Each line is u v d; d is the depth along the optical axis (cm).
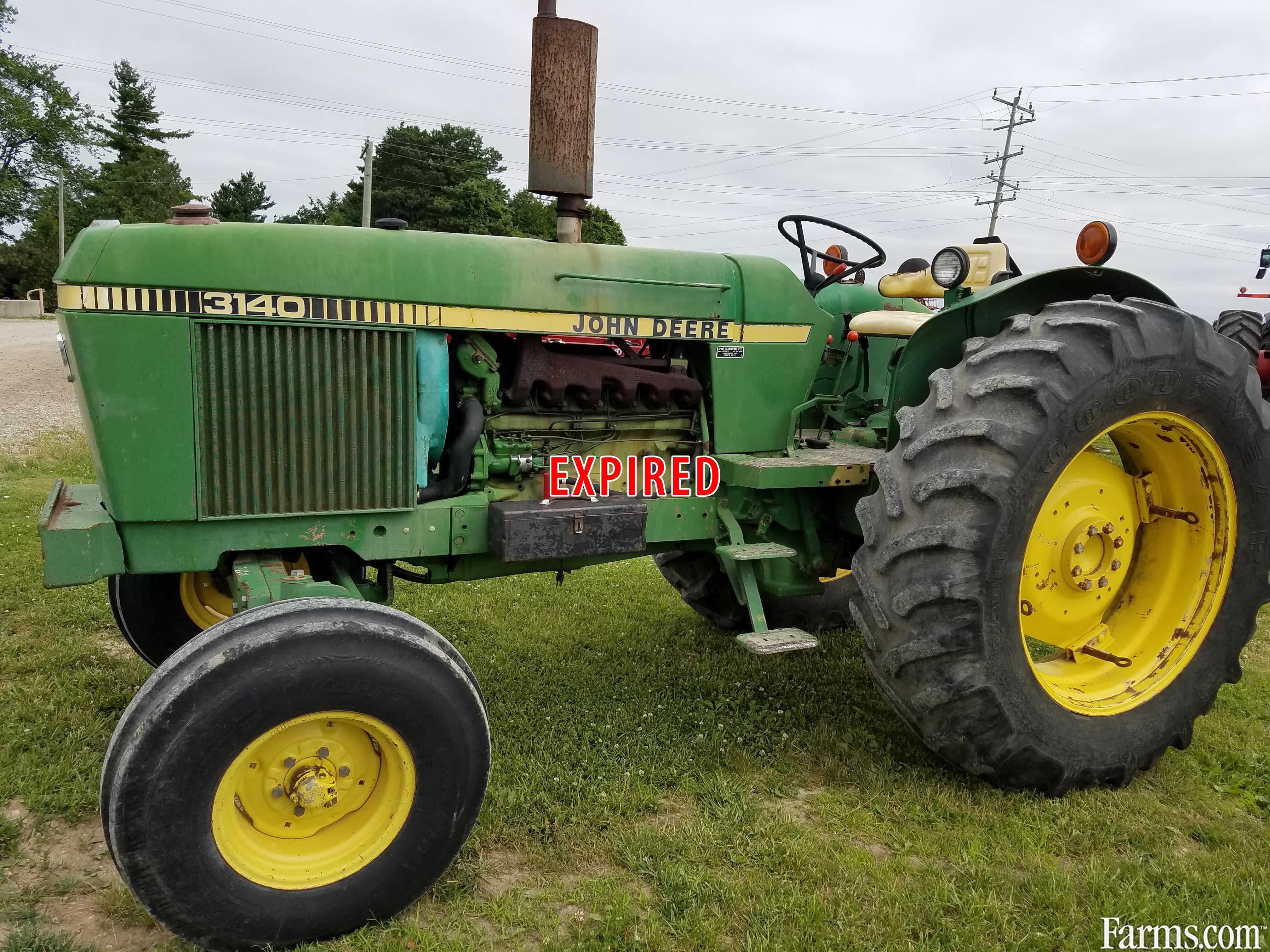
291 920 200
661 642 411
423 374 263
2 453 759
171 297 229
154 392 230
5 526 539
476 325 267
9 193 3603
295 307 242
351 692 199
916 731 277
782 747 307
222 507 242
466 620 427
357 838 212
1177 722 301
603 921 210
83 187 4266
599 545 278
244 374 239
